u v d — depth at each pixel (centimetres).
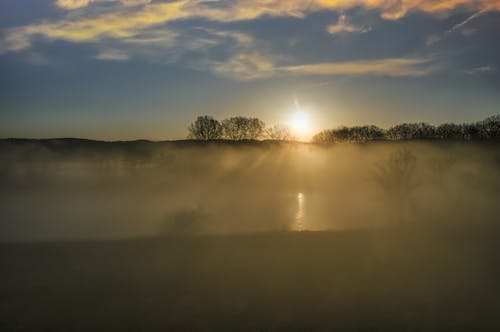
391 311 1446
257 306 1498
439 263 1922
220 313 1447
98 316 1439
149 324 1373
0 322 1409
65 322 1400
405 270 1834
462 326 1335
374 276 1769
